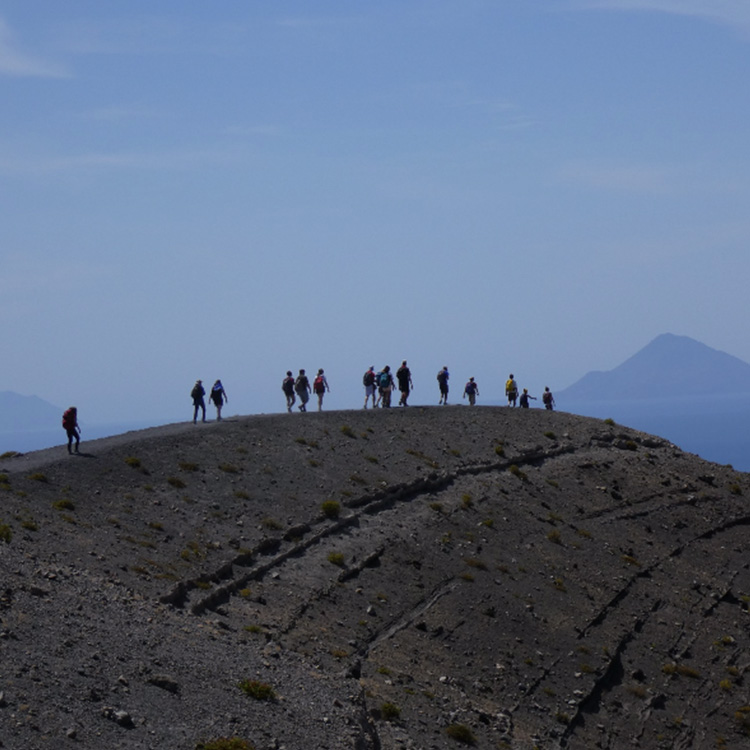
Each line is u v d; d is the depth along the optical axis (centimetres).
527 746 3322
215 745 1805
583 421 7012
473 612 4216
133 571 3281
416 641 3838
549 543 5138
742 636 4903
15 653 1922
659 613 4844
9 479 3922
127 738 1747
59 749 1611
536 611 4419
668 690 4222
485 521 5088
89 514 3788
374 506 4875
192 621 2895
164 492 4300
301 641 3372
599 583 4909
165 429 5391
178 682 2119
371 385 6662
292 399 6291
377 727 2877
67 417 4559
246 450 5075
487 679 3769
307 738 2078
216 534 4025
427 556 4575
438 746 2961
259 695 2223
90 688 1884
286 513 4481
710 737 3978
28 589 2369
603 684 4084
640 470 6378
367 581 4172
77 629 2214
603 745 3653
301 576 3975
